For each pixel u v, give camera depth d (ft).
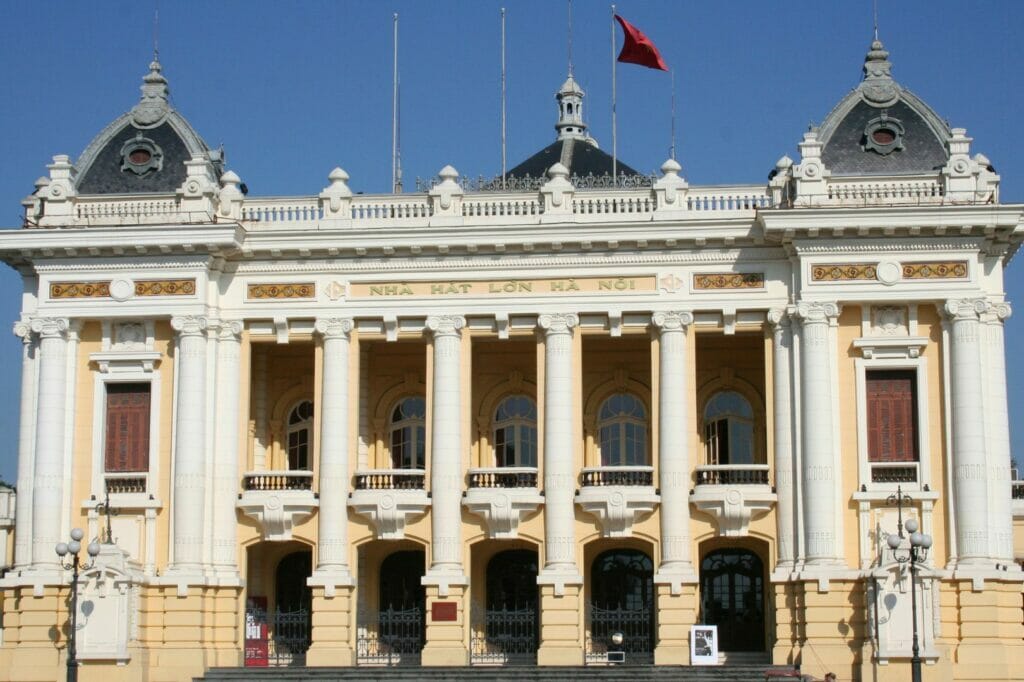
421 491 193.67
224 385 197.16
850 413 188.96
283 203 201.67
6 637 193.36
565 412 192.95
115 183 203.82
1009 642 182.60
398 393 211.00
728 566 204.85
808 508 185.88
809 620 182.60
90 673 184.34
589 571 206.08
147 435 196.85
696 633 184.75
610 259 194.59
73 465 196.54
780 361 191.21
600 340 206.28
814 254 189.16
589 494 191.31
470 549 196.03
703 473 191.52
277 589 211.41
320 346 197.36
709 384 208.33
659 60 213.05
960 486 184.85
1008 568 184.34
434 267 196.65
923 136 198.80
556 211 196.65
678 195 196.13
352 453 195.83
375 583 208.33
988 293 190.80
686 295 193.26
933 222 186.09
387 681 178.70
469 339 196.75
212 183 202.18
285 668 184.03
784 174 196.85
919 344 188.55
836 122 200.64
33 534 193.67
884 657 176.86
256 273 198.59
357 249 195.93
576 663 186.60
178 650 188.24
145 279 196.85
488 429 210.18
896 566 178.50
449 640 189.26
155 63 213.46
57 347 196.75
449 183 199.52
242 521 196.24
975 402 185.57
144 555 193.47
